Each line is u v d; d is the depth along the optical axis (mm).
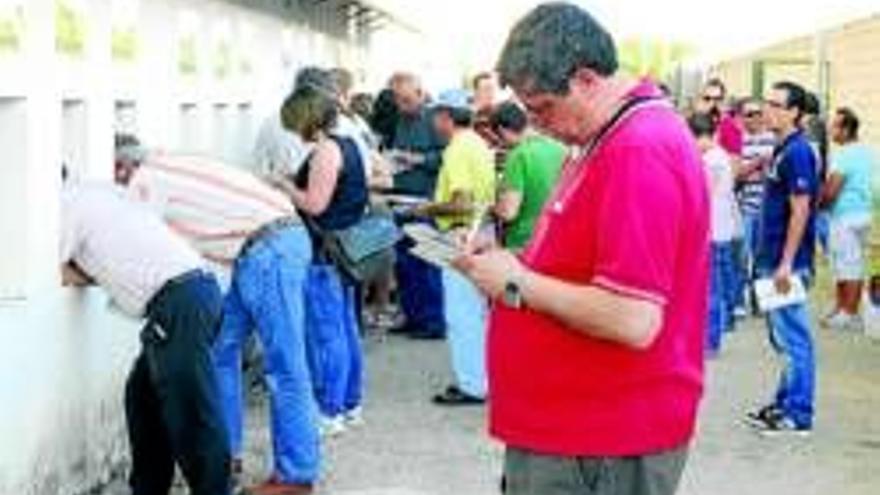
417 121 13289
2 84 6129
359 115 14055
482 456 8477
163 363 6512
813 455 8703
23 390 6422
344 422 9164
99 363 7590
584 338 3746
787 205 8789
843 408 10172
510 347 3875
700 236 3770
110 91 7867
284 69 14641
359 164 8742
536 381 3820
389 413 9703
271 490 7430
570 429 3779
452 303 9961
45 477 6742
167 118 9344
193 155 7379
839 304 14195
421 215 10820
